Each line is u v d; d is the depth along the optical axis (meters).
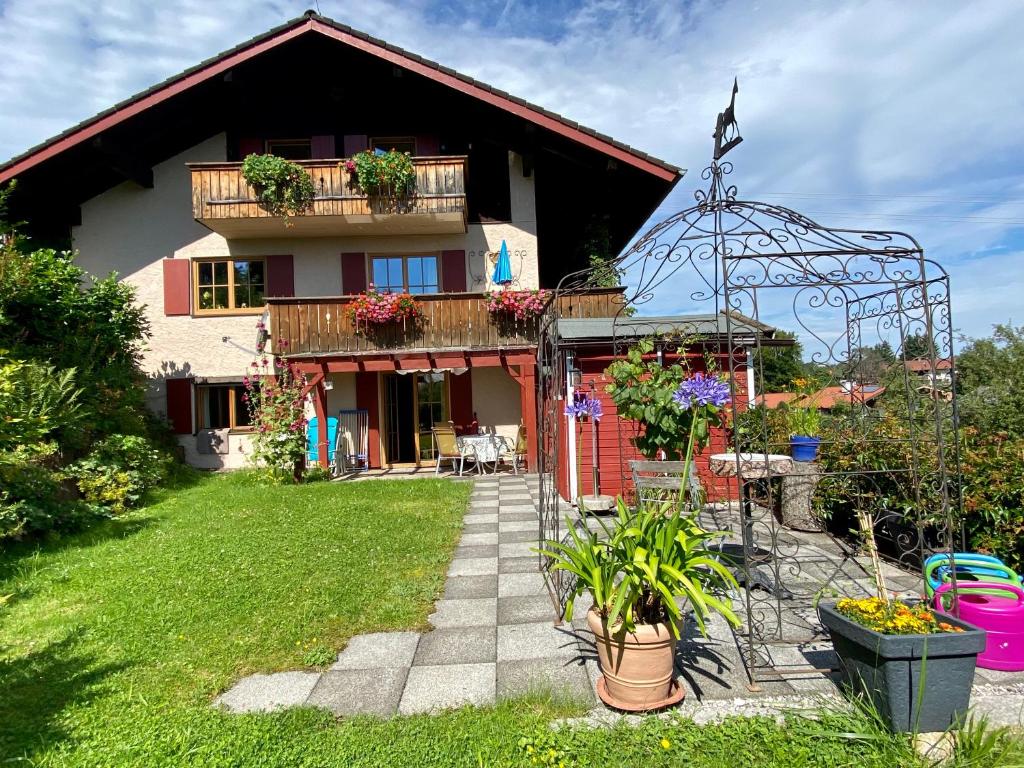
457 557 5.54
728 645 3.49
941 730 2.44
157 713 2.88
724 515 7.04
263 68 12.20
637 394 4.41
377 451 12.45
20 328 8.50
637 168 10.97
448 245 12.52
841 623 2.69
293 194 11.08
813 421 6.13
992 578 3.50
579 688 3.05
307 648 3.59
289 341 10.77
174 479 10.04
